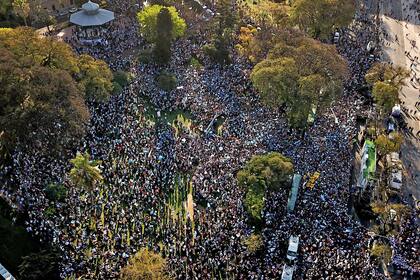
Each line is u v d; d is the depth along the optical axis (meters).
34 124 77.88
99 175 74.25
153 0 134.00
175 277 65.94
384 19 152.12
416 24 151.25
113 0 138.75
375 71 110.00
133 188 78.94
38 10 125.25
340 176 86.81
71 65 92.44
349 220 78.44
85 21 121.06
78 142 87.12
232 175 82.69
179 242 71.50
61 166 81.31
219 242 71.38
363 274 68.81
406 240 77.50
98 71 95.44
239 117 99.25
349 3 124.88
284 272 66.50
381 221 82.00
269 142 91.69
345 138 96.94
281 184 80.38
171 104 101.88
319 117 102.44
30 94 78.31
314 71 95.75
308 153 90.31
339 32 139.38
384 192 87.94
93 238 69.88
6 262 66.50
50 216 72.12
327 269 68.69
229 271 67.69
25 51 89.88
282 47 101.12
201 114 99.50
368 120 105.50
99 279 64.38
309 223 75.88
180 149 88.62
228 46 121.12
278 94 94.69
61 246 68.12
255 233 73.62
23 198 74.06
